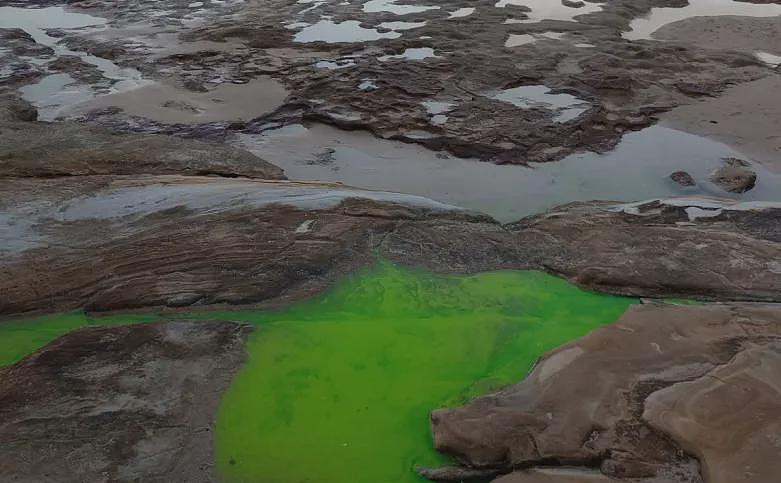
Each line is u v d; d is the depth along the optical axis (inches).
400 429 154.6
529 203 290.2
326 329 189.9
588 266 215.5
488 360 177.6
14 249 221.3
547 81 397.4
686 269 212.1
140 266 213.0
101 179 273.3
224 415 157.1
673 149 330.0
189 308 199.3
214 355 175.9
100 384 164.2
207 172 296.2
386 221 240.1
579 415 146.9
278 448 149.1
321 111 362.6
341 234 230.1
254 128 358.3
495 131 342.3
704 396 147.4
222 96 394.0
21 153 296.0
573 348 168.7
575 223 247.0
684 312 180.7
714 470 129.9
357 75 406.6
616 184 302.8
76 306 200.7
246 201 249.3
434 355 179.6
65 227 234.2
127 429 151.3
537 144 332.2
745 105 369.7
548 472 136.1
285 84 405.4
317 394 164.9
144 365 171.2
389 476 142.6
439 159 326.6
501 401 153.9
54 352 175.2
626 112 362.9
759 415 141.0
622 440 139.6
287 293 204.7
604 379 156.4
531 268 221.5
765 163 316.8
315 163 325.7
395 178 312.2
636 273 210.7
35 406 157.0
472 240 233.8
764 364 156.3
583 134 341.4
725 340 167.2
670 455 135.5
